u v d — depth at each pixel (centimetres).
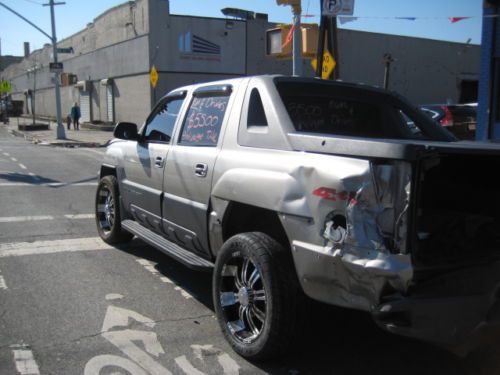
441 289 296
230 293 390
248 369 356
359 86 482
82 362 361
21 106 5916
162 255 627
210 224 418
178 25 2866
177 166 469
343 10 1003
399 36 3550
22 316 436
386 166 287
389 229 288
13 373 344
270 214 383
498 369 362
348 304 303
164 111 550
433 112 1463
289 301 336
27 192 1063
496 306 291
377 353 384
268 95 400
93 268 571
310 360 371
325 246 308
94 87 3791
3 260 594
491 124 1262
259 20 3053
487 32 1237
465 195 375
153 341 396
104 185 666
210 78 2977
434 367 365
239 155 395
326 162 317
